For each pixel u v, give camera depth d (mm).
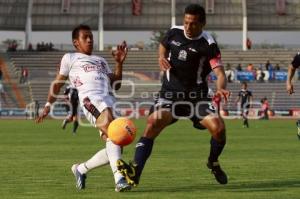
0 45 149625
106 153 23359
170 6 156125
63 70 24562
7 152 41781
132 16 156500
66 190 23688
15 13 155250
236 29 156750
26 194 22641
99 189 23906
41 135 62625
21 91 129500
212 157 24688
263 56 148250
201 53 23703
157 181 26344
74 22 156750
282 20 158125
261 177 27812
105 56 144250
